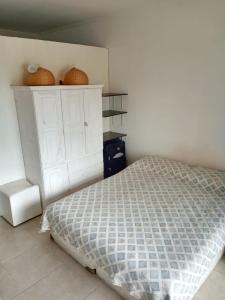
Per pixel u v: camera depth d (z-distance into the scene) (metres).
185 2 2.51
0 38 2.40
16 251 2.22
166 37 2.77
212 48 2.46
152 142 3.31
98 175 3.34
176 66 2.78
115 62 3.39
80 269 2.00
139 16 2.91
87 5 2.71
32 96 2.39
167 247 1.64
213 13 2.36
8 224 2.65
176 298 1.38
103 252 1.65
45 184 2.71
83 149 3.03
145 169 2.95
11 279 1.91
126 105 3.46
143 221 1.93
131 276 1.48
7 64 2.51
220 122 2.61
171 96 2.93
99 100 3.06
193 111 2.79
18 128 2.77
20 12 2.93
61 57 2.92
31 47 2.63
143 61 3.07
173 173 2.74
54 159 2.73
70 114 2.77
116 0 2.58
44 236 2.44
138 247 1.64
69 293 1.77
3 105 2.59
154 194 2.36
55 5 2.69
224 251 2.09
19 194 2.55
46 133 2.59
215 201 2.20
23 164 2.91
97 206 2.15
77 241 1.84
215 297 1.69
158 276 1.42
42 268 2.02
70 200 2.24
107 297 1.74
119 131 3.69
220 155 2.70
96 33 3.43
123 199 2.28
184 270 1.47
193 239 1.72
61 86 2.58
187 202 2.20
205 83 2.61
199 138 2.82
